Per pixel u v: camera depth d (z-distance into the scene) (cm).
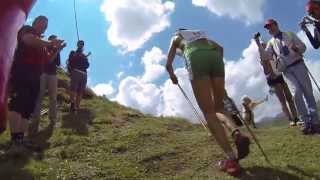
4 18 154
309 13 361
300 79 356
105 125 436
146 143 360
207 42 284
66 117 461
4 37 153
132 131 395
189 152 328
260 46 396
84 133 400
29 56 352
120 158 327
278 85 417
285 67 362
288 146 322
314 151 309
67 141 365
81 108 507
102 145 356
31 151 342
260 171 279
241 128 402
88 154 337
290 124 401
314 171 277
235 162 277
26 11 165
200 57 277
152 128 410
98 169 303
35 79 353
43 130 406
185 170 299
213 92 285
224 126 286
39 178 288
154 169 306
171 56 295
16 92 349
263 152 296
